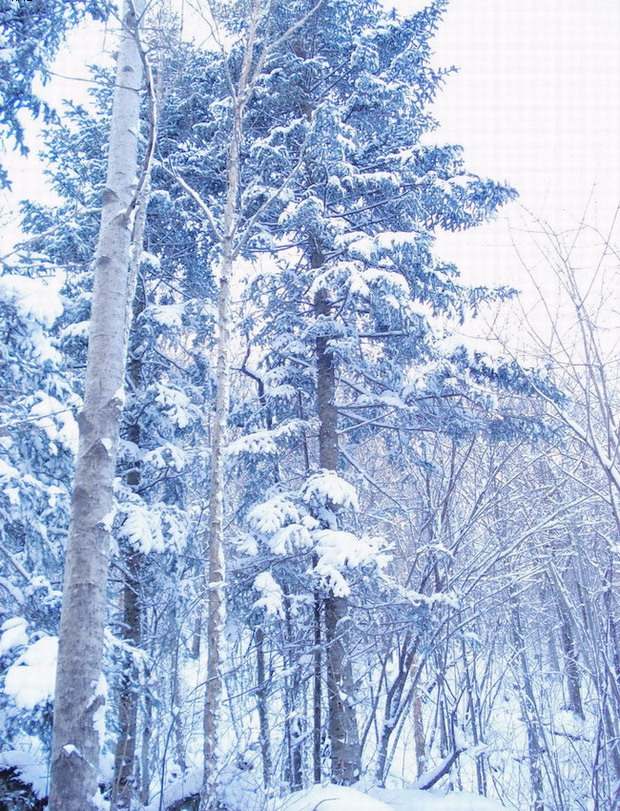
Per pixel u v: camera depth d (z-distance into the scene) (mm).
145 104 9172
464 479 11938
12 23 6602
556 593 9883
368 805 6012
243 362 10742
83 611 3939
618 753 6746
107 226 4910
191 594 9656
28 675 5035
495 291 8820
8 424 5141
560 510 8367
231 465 9836
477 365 8281
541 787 8844
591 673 6797
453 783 9727
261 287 9828
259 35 10211
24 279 6113
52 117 7113
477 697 10633
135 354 10305
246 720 11148
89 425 4387
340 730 8344
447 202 9812
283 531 8039
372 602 9219
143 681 7676
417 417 10047
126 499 9039
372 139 10859
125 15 5379
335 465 9859
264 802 6359
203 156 10117
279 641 10211
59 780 3551
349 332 9680
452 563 9703
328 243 9930
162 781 7062
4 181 6891
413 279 9609
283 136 9695
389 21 11047
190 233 11289
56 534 6754
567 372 5945
